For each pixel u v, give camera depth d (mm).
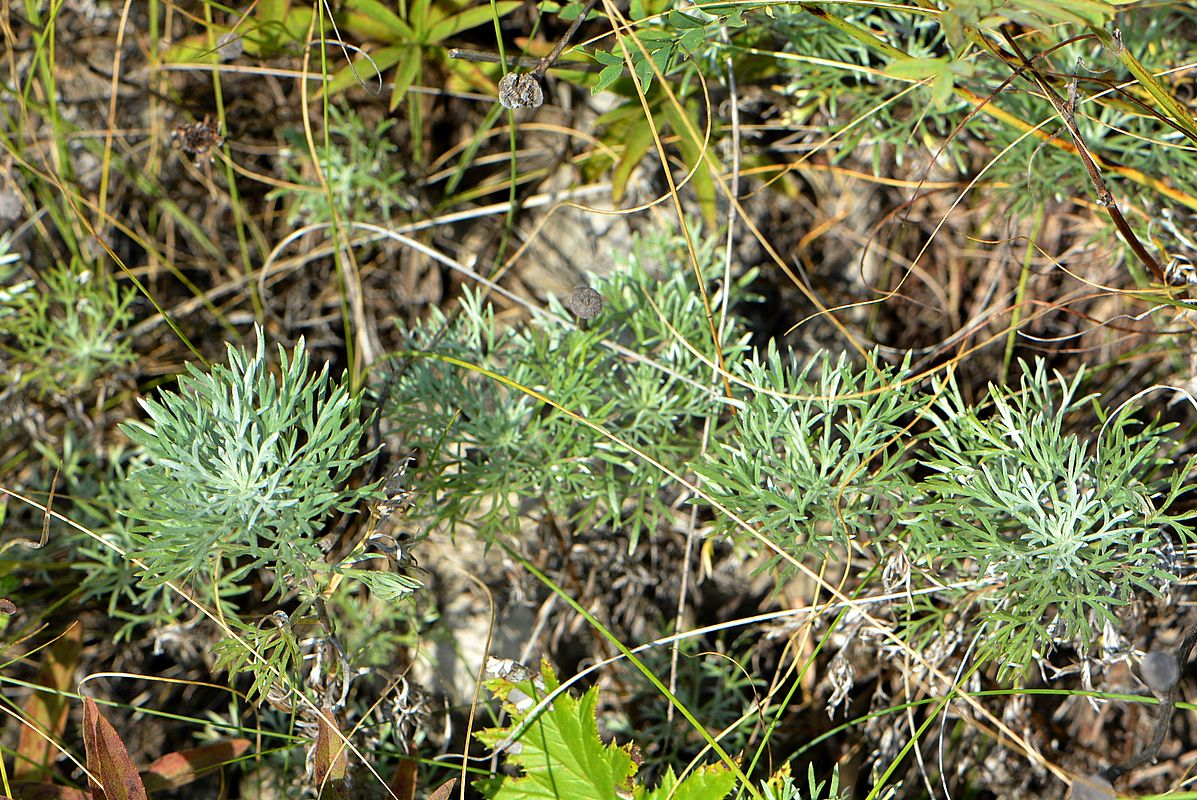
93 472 2289
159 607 2076
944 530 1668
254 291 2488
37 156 2418
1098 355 2211
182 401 1548
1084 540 1620
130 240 2502
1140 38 2141
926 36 2297
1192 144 1851
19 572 2123
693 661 2143
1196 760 1927
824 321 2422
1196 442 2023
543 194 2533
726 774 1625
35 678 2059
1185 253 2066
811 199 2463
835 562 2094
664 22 2039
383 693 1857
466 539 2205
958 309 2373
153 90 2500
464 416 2023
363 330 2377
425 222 2441
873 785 1957
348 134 2398
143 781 1808
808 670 2141
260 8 2307
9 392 2279
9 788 1791
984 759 1979
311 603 1618
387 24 2291
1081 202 2117
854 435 1754
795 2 1698
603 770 1617
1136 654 1744
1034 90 1985
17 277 2422
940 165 2357
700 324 2062
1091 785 1651
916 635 1917
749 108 2426
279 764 2068
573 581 2141
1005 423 1680
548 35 2455
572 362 1908
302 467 1561
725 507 1740
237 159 2547
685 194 2447
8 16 2430
